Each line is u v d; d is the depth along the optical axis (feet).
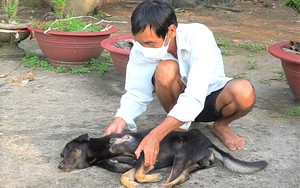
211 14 49.44
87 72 25.79
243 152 15.87
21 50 29.35
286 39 38.83
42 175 14.15
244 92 14.71
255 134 17.53
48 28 25.52
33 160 15.08
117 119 15.35
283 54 20.08
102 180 13.87
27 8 47.47
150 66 15.29
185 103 13.01
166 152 13.98
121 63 22.76
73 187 13.50
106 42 23.67
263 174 14.38
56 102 20.94
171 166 14.44
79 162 14.37
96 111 19.89
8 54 28.60
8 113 19.39
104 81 24.49
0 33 28.40
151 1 12.98
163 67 14.79
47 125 18.12
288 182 13.99
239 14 50.14
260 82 25.07
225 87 14.99
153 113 19.70
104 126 18.16
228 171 14.44
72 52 25.58
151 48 13.28
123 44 24.03
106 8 49.90
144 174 13.48
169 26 12.91
